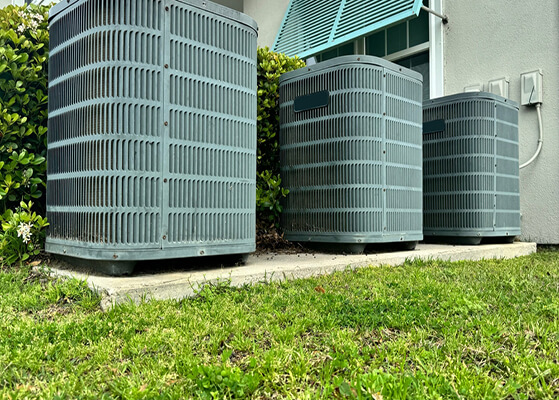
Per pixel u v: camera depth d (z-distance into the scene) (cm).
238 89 281
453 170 451
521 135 518
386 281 268
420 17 604
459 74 567
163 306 206
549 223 493
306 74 375
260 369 142
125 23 236
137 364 146
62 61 261
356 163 350
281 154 394
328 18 620
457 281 274
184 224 253
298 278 274
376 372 135
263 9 791
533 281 279
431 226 466
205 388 129
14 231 275
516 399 128
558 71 484
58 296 214
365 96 352
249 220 285
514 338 173
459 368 147
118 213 233
